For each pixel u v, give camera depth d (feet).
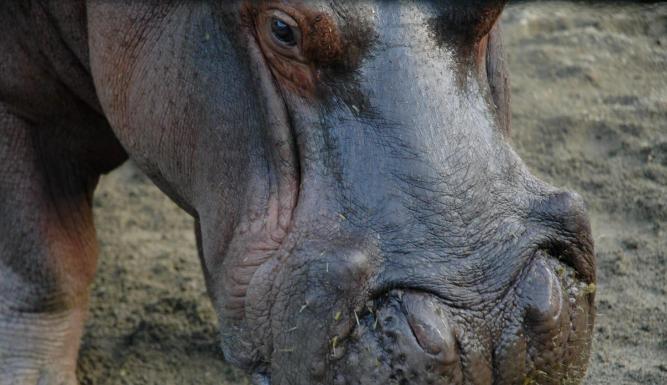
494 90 27.53
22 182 35.29
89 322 42.19
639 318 39.19
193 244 46.91
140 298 43.24
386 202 23.93
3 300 36.63
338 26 24.17
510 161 25.03
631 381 36.14
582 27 57.98
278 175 25.73
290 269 24.49
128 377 39.34
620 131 49.39
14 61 34.09
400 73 24.43
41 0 33.17
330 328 23.71
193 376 39.06
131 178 51.98
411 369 22.84
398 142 24.17
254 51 26.11
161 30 28.45
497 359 23.52
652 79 53.47
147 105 28.99
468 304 23.39
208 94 27.20
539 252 24.17
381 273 23.53
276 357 25.11
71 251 36.76
